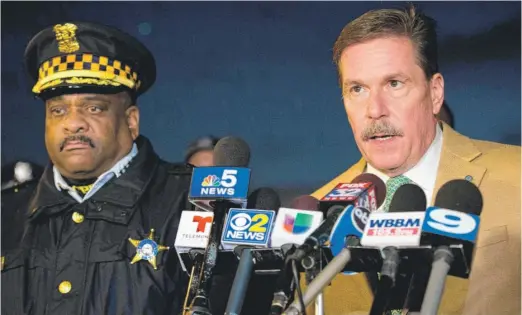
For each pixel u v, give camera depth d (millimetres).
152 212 5203
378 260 3447
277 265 3695
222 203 3945
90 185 5344
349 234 3559
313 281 3371
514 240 4543
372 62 4602
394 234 3375
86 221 5180
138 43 5582
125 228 5129
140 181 5289
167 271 5016
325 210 3711
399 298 3549
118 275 5008
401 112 4598
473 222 3309
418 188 3654
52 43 5441
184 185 5328
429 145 4711
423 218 3367
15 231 5430
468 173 4688
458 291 4504
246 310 4133
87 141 5273
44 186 5359
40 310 5020
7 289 5137
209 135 6223
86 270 5039
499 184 4645
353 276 4676
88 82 5309
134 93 5551
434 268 3252
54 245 5152
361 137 4672
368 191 3756
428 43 4660
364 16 4680
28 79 5770
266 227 3764
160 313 4938
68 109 5316
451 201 3502
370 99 4613
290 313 3330
